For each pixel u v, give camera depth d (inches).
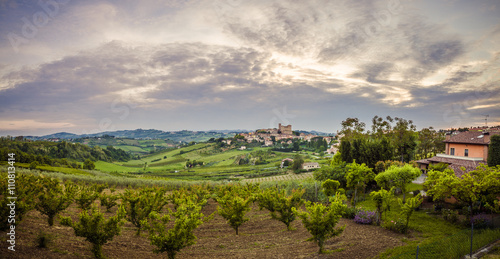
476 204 730.2
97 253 410.0
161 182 1523.1
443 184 675.4
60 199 544.7
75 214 677.9
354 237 593.9
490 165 1059.3
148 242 550.9
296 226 729.0
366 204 987.3
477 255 451.5
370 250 505.4
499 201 602.2
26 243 402.9
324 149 5940.0
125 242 523.8
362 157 1419.8
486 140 1213.7
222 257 486.0
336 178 1154.7
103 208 834.2
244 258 480.4
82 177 1529.3
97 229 406.9
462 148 1355.8
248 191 1000.9
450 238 522.0
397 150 1845.5
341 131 2271.2
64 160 2923.2
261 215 872.9
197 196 957.8
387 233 629.3
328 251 503.8
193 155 6929.1
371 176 1061.1
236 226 651.5
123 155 6437.0
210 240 600.4
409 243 545.6
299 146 7106.3
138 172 4320.9
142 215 588.4
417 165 1424.7
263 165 4877.0
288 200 683.4
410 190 1129.4
